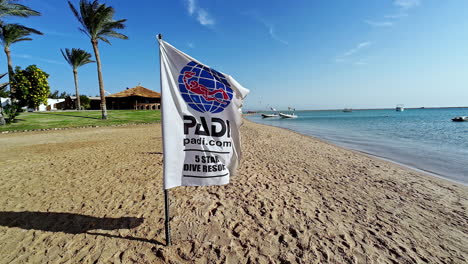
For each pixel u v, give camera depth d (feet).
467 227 12.11
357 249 9.89
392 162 28.96
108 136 44.34
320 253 9.55
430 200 15.88
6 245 9.65
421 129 80.94
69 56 106.73
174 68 8.74
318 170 23.13
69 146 33.32
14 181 17.83
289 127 99.25
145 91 142.10
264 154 30.91
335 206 14.35
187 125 8.91
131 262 8.70
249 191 16.37
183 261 8.85
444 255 9.69
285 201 14.80
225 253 9.41
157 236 10.44
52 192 15.57
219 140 9.39
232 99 9.62
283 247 9.91
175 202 14.16
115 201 14.20
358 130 80.94
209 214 12.73
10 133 47.57
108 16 69.15
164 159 8.66
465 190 18.13
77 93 112.16
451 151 37.60
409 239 10.84
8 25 67.26
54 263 8.61
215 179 9.34
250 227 11.48
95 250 9.37
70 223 11.48
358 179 20.40
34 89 58.85
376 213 13.56
